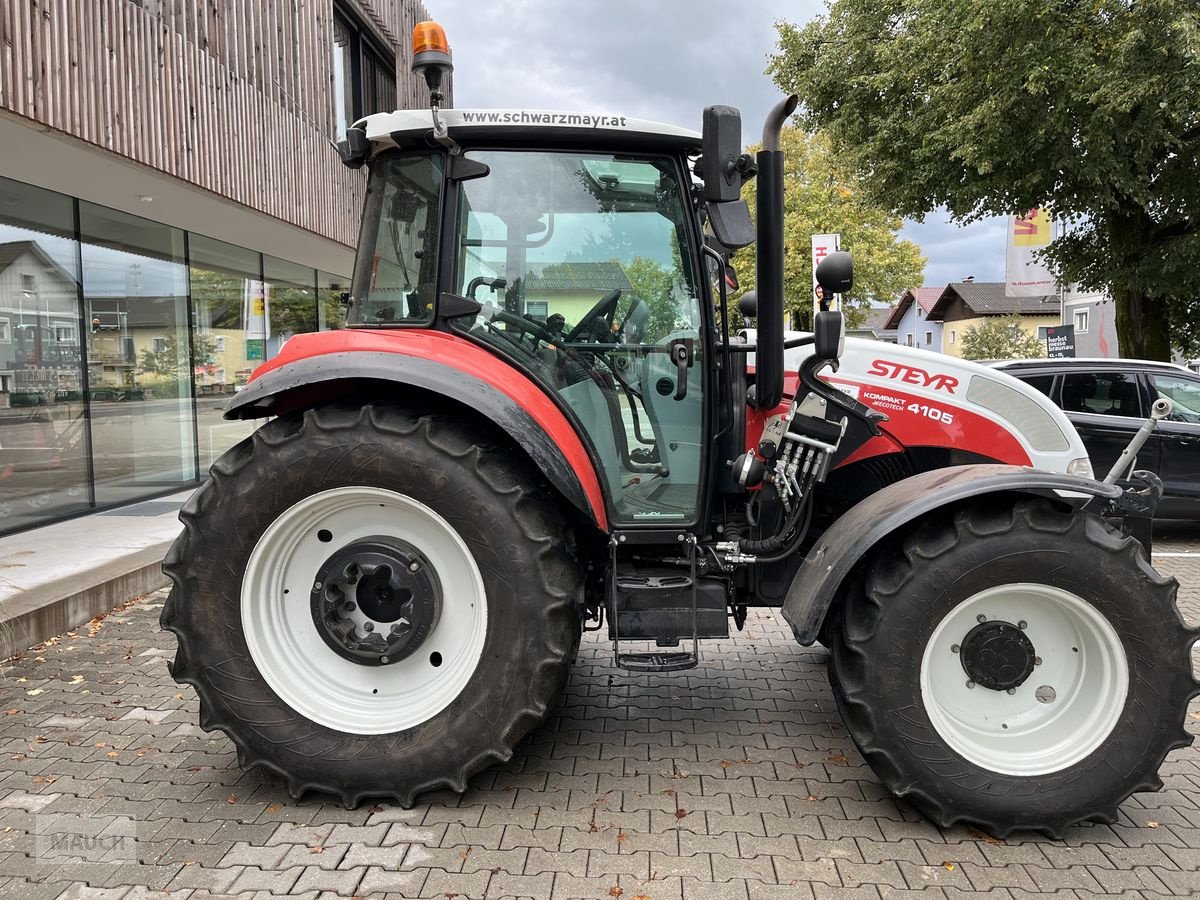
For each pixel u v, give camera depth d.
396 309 3.05
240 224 8.72
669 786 2.84
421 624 2.71
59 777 2.89
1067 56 9.80
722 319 3.13
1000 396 3.26
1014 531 2.51
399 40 12.29
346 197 10.34
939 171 11.71
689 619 2.90
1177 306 13.05
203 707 2.71
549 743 3.19
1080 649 2.63
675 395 3.07
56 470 7.06
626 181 3.00
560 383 3.04
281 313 11.27
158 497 8.48
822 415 2.93
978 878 2.31
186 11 6.79
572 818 2.62
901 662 2.53
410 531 2.76
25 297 6.71
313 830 2.54
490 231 2.99
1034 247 17.62
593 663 4.14
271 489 2.65
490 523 2.60
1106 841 2.52
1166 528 7.86
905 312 59.44
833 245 7.28
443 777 2.65
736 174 2.59
